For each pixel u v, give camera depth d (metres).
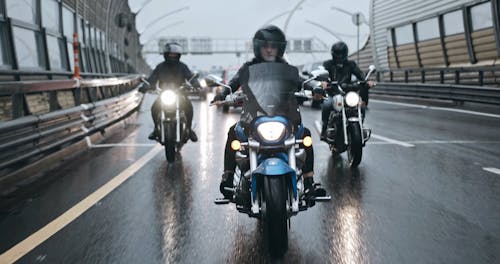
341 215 5.19
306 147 4.79
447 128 12.12
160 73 9.04
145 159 8.80
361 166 7.79
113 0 31.12
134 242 4.46
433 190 6.18
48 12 16.19
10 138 6.53
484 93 16.48
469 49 20.58
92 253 4.20
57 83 8.85
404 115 15.46
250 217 4.78
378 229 4.71
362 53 38.44
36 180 7.10
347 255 4.07
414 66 26.45
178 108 8.45
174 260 4.03
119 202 5.85
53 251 4.25
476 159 8.11
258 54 4.70
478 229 4.66
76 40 14.32
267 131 4.07
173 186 6.69
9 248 4.34
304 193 4.51
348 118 7.77
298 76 4.50
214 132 12.97
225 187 4.90
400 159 8.28
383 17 29.64
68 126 9.04
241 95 4.61
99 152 9.64
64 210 5.51
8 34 11.91
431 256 4.01
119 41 40.19
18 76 12.19
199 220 5.12
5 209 5.58
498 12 18.14
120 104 14.65
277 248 3.99
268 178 4.07
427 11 24.02
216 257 4.09
